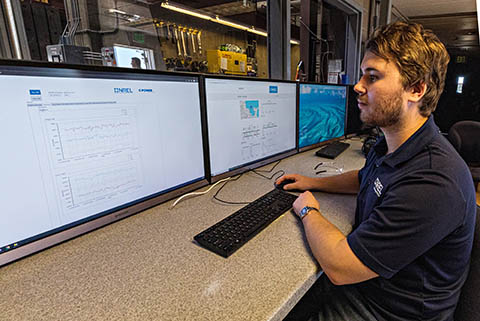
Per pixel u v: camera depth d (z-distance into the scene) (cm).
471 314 65
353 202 99
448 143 68
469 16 567
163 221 83
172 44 475
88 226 72
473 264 65
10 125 55
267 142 138
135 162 81
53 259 64
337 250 62
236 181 120
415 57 64
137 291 54
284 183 114
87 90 67
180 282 56
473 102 311
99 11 210
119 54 190
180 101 91
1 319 47
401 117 70
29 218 61
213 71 378
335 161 154
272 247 70
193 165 100
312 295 89
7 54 98
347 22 295
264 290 54
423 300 63
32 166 60
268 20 189
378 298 70
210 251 68
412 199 56
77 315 48
